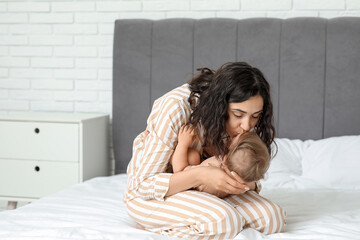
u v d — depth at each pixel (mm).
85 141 2629
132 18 2920
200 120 1537
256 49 2648
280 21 2631
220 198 1618
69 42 3025
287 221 1670
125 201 1674
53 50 3053
